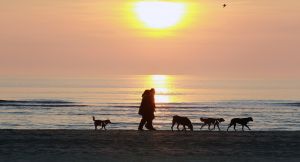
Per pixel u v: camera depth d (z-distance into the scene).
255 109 108.12
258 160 20.11
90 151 21.92
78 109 101.56
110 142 24.66
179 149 22.73
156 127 67.00
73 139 25.64
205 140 25.73
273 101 141.75
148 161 19.72
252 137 27.20
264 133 29.61
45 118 82.81
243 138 26.73
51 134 27.84
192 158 20.47
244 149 22.91
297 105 122.69
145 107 32.78
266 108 111.56
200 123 73.88
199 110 103.44
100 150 22.20
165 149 22.67
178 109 105.25
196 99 151.00
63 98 148.62
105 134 28.05
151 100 32.78
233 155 21.25
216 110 104.06
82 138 26.06
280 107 115.44
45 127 70.19
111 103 123.75
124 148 22.84
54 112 93.69
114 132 29.45
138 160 19.91
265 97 169.50
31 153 21.25
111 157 20.50
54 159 19.89
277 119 86.12
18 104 112.12
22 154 20.97
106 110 100.25
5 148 22.52
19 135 27.23
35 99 139.00
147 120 32.84
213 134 28.72
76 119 82.00
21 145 23.47
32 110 96.81
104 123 44.12
